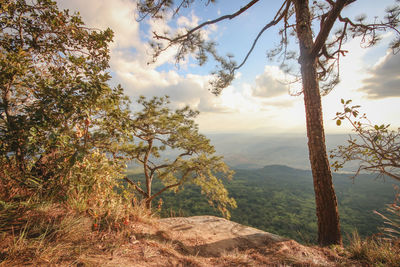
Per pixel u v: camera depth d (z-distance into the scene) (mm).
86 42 3156
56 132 1872
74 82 2100
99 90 2137
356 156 2623
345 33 5609
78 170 2102
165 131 10328
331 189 3770
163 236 2479
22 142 1870
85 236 1839
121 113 2512
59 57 3123
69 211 2064
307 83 4172
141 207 3033
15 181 1971
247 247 2828
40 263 1325
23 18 2764
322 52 5344
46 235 1637
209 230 3379
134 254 1809
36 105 1978
